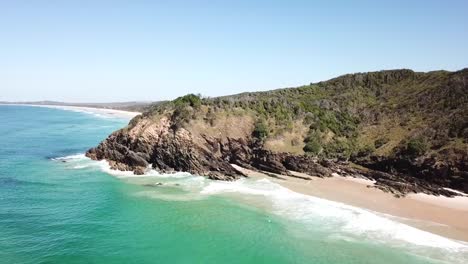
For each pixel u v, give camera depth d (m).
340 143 73.00
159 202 49.38
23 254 34.00
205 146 67.38
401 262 33.50
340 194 53.12
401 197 52.06
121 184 57.94
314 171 63.53
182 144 66.31
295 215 44.62
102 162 72.38
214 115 72.31
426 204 49.28
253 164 67.25
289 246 36.75
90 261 33.34
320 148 69.88
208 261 33.94
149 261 33.72
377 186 56.88
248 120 74.81
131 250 35.69
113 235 38.84
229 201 49.75
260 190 54.72
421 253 35.16
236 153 68.38
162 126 70.44
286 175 62.69
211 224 42.03
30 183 57.53
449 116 67.38
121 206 47.66
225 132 70.50
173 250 35.88
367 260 33.97
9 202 48.19
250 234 39.47
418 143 61.03
